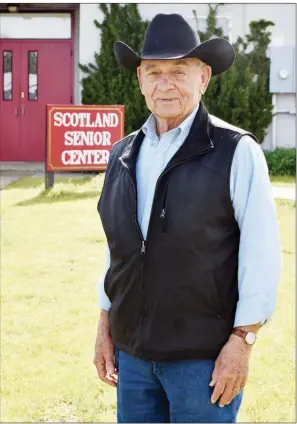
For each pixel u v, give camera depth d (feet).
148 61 7.52
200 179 7.13
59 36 48.26
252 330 7.20
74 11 47.60
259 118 43.14
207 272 7.18
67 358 13.44
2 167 46.14
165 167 7.32
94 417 11.13
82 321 15.46
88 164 34.40
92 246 22.30
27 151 49.55
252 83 43.16
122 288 7.65
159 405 7.79
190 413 7.35
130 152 7.81
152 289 7.34
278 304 16.62
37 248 21.99
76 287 17.92
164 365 7.37
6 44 48.55
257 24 43.04
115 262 7.77
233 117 42.60
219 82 43.47
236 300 7.34
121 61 8.14
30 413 11.23
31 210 28.35
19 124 49.32
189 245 7.14
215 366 7.25
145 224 7.45
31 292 17.47
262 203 7.09
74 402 11.66
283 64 42.45
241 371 7.19
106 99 43.01
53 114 33.55
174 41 7.52
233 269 7.31
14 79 48.85
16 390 12.03
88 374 12.73
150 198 7.45
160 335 7.32
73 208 28.86
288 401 11.62
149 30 7.68
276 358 13.42
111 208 7.79
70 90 48.73
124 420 7.91
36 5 47.06
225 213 7.16
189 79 7.43
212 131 7.36
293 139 44.83
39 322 15.37
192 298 7.22
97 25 43.86
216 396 7.23
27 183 37.01
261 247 7.07
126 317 7.63
